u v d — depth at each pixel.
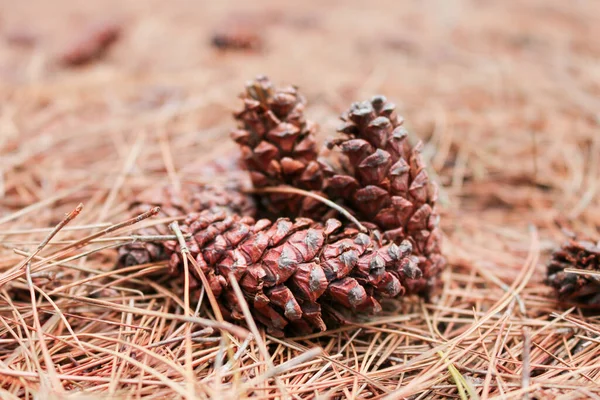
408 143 0.24
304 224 0.23
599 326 0.24
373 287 0.22
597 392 0.21
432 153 0.33
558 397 0.21
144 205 0.25
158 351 0.22
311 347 0.23
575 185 0.31
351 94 0.38
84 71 0.42
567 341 0.24
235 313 0.22
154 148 0.32
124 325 0.22
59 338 0.22
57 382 0.20
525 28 0.54
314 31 0.54
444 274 0.26
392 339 0.24
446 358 0.22
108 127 0.34
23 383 0.20
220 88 0.39
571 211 0.29
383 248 0.22
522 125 0.35
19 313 0.23
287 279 0.22
